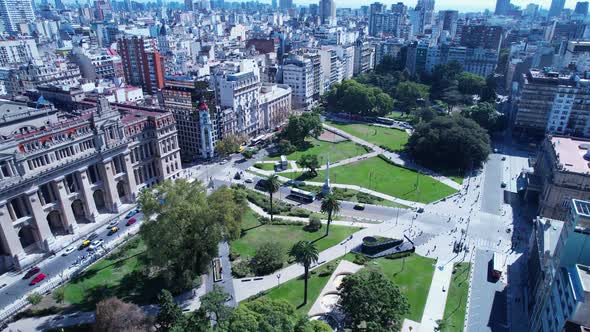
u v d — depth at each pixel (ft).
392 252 444.96
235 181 639.35
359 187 624.59
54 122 498.69
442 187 627.05
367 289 315.78
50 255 444.55
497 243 474.08
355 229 499.51
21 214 428.56
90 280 398.42
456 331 339.57
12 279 404.57
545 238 383.04
